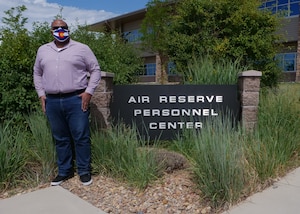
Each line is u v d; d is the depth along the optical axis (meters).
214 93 4.70
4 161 3.44
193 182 3.26
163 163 3.55
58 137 3.50
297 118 4.64
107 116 4.36
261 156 3.43
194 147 3.76
